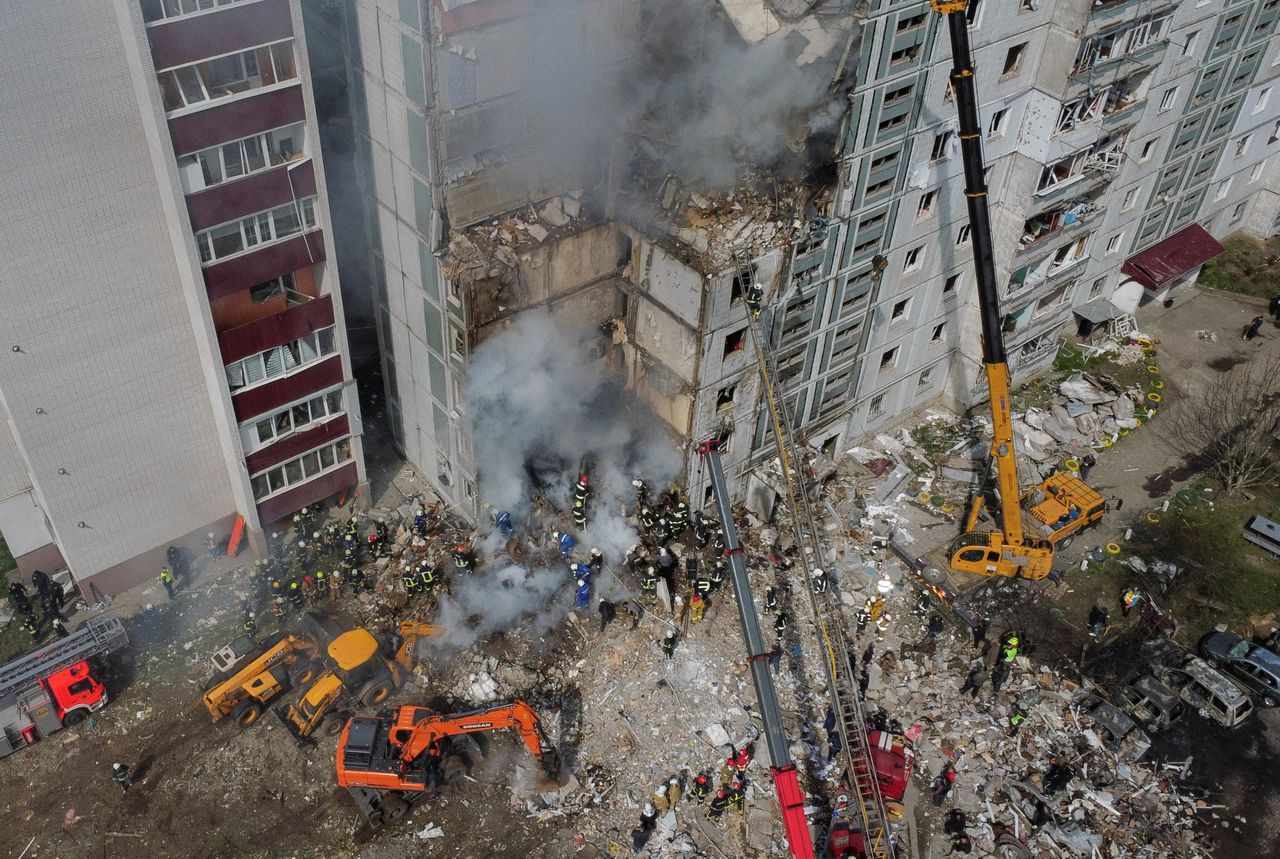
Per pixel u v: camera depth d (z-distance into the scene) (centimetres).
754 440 4103
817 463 4341
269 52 2931
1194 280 5653
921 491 4391
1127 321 5288
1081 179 4166
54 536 3706
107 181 2988
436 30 2912
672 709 3556
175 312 3356
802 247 3519
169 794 3288
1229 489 4491
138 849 3153
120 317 3244
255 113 2997
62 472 3419
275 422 3688
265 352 3488
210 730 3447
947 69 3450
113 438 3466
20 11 2606
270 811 3256
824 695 3628
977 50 3484
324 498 4116
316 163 3203
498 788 3331
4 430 3359
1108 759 3522
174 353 3434
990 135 3856
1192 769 3534
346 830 3216
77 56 2745
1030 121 3884
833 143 3372
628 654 3697
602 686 3609
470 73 3066
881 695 3647
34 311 3062
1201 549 4266
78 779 3316
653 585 3856
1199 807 3422
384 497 4278
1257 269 5744
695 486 4038
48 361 3173
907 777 3384
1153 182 4862
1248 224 5962
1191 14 4216
